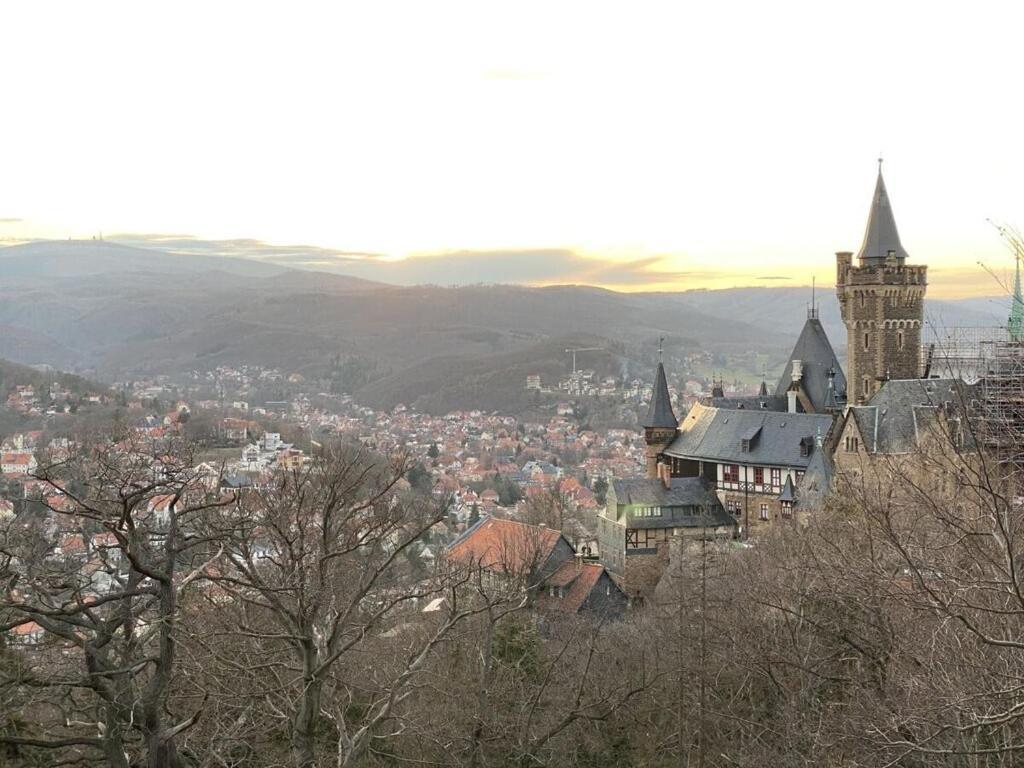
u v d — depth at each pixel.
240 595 32.50
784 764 37.38
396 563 73.12
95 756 27.62
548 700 51.03
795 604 42.09
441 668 49.00
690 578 66.12
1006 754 26.06
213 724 34.88
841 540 44.19
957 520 25.30
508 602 53.19
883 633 34.44
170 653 26.75
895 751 27.16
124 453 43.62
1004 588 23.48
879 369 123.19
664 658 58.91
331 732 42.00
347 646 31.66
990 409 44.41
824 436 108.62
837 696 41.97
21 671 26.80
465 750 42.94
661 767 47.34
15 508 50.16
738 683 49.84
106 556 31.22
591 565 91.88
